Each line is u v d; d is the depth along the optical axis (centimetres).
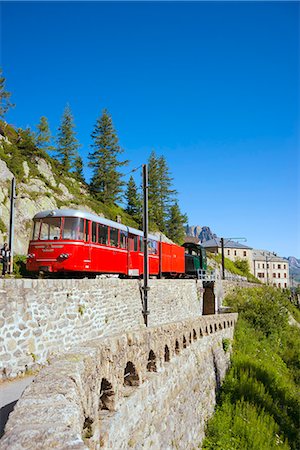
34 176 3706
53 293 1184
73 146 6116
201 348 1499
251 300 3722
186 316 2916
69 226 1792
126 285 1798
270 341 3125
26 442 300
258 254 12025
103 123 6000
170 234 7706
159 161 7625
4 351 970
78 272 1841
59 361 510
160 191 7575
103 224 1989
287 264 11981
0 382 937
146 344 844
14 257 2350
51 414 356
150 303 2195
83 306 1367
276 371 2350
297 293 7200
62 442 301
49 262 1772
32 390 419
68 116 6138
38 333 1096
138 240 2434
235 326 2878
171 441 928
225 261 8262
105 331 1539
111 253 2050
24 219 3030
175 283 2711
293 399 2019
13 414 360
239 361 2117
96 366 565
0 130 4147
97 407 554
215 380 1681
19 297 1034
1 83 4344
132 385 772
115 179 5862
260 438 1396
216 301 3862
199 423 1263
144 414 773
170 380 989
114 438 608
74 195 4409
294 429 1720
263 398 1795
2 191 2984
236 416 1486
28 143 4194
